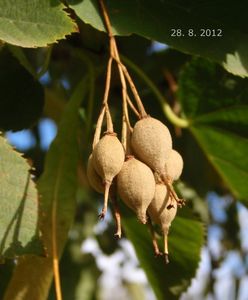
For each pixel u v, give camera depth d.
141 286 0.44
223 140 0.25
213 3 0.20
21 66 0.23
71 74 0.29
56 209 0.22
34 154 0.35
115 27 0.19
